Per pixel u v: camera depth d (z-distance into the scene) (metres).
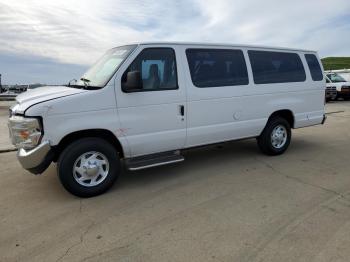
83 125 4.27
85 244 3.28
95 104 4.33
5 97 23.42
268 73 6.03
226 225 3.58
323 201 4.17
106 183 4.56
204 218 3.76
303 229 3.45
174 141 5.03
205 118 5.27
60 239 3.39
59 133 4.16
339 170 5.47
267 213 3.85
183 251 3.09
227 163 5.94
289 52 6.42
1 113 14.84
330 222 3.59
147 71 4.71
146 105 4.68
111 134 4.59
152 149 4.88
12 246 3.28
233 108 5.57
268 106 6.03
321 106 6.95
